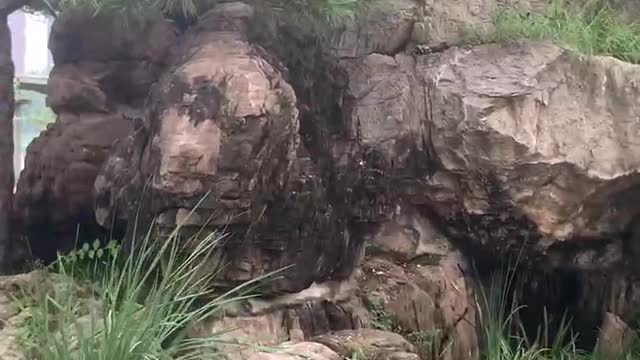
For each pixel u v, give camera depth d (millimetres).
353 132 5059
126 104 5328
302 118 4641
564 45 5012
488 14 5367
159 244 3910
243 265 4113
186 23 5055
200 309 3732
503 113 4840
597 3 5582
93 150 5262
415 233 5320
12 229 5258
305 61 4824
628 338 5508
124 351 3375
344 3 4590
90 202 5289
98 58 5297
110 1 4508
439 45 5289
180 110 3922
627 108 4863
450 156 5059
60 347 3430
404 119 5133
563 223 5023
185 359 3703
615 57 5188
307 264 4453
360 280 5027
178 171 3791
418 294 5055
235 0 4578
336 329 4664
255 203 4000
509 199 4984
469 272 5477
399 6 5281
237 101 3900
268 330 4227
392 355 4188
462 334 5195
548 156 4812
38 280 4176
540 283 5738
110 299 3699
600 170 4852
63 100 5324
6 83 5137
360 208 5070
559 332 5516
